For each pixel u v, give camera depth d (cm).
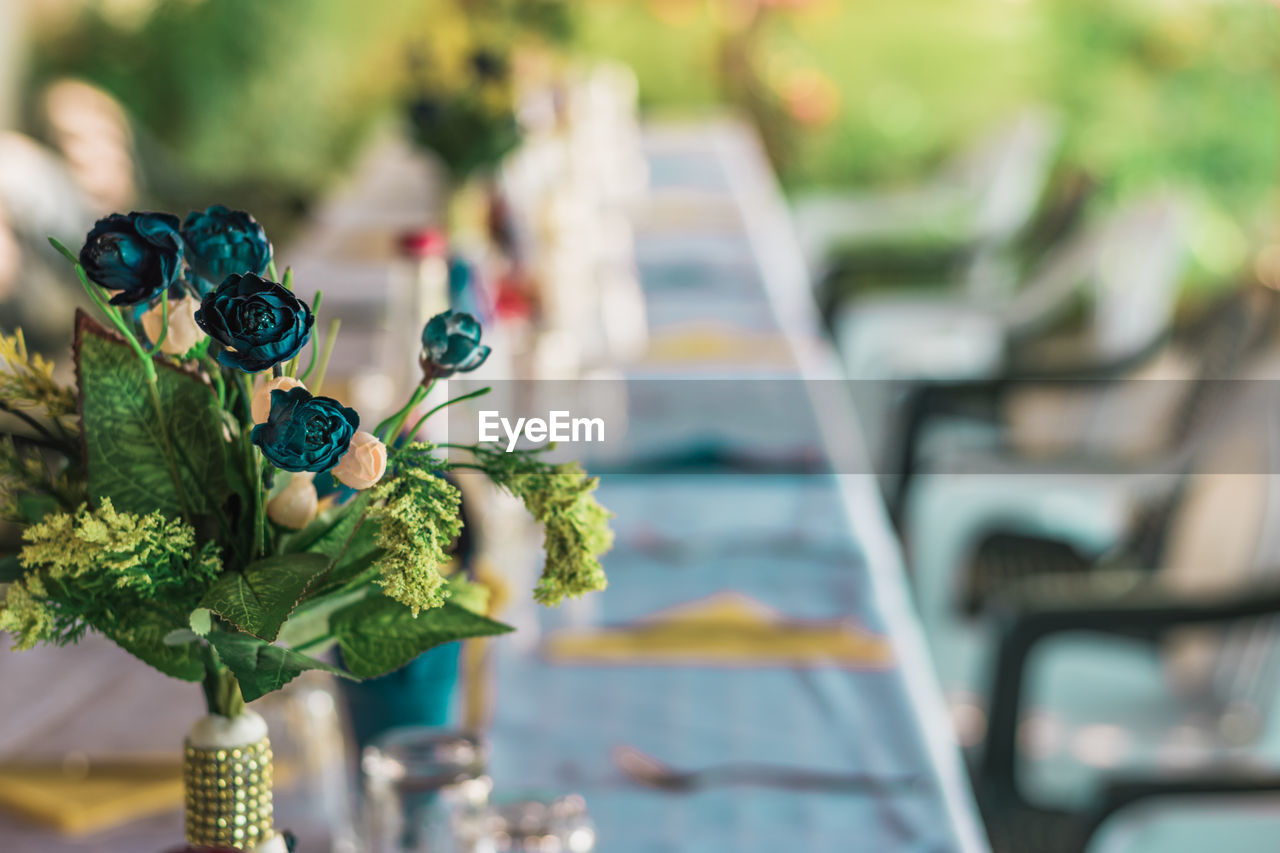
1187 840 174
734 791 109
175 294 62
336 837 96
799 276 295
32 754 110
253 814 69
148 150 446
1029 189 492
